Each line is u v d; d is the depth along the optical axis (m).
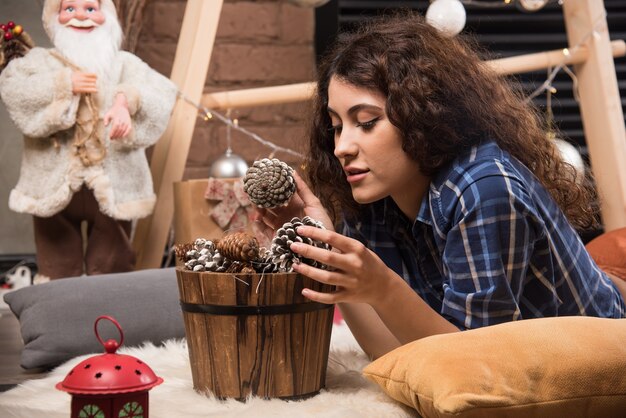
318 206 1.27
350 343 1.56
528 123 1.41
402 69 1.23
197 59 2.32
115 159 2.14
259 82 2.87
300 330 1.13
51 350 1.53
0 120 2.68
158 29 2.78
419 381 1.01
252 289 1.10
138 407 0.89
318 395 1.16
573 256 1.30
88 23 2.12
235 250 1.11
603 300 1.36
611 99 2.45
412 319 1.15
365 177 1.24
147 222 2.34
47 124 2.04
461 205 1.19
